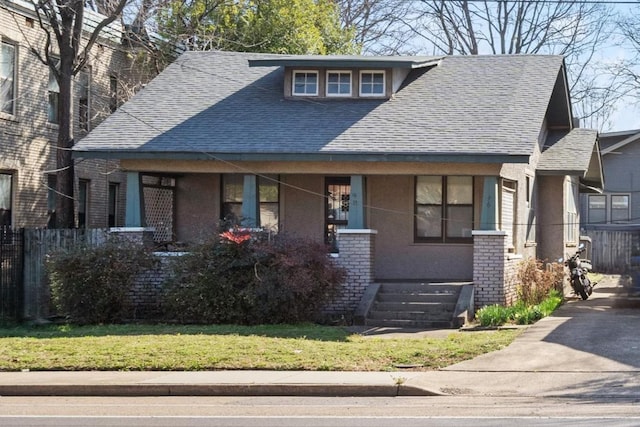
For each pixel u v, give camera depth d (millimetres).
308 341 16203
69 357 14742
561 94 26047
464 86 23453
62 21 23734
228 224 20156
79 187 27562
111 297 19797
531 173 24516
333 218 23125
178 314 19500
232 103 23281
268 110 22781
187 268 19453
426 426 10164
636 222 38781
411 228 22797
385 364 14422
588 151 26031
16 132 25000
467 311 19422
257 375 13680
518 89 23016
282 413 11266
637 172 39312
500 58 25172
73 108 27062
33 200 25781
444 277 22688
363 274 20578
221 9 32281
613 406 11609
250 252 19141
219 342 15977
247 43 32438
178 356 14711
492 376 13609
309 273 18938
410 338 17016
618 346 15562
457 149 19906
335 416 10969
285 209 23234
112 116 22641
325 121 21969
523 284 21719
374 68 23031
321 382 12992
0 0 24234
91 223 27938
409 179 22812
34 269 20984
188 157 20797
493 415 10953
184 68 25406
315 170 20922
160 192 23672
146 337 16719
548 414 11008
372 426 10180
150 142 21203
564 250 26141
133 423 10523
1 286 20328
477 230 20516
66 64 23844
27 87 25500
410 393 12719
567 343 15883
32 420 10773
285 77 23422
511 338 16422
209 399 12547
